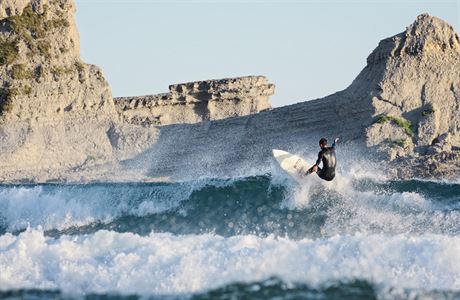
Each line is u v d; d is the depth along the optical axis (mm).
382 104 186875
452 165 157250
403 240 70312
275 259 69312
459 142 175250
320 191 93688
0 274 71688
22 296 67500
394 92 187625
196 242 73938
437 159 161625
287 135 199375
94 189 100438
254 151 196750
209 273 67875
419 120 180125
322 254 69562
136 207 96875
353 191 94250
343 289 64812
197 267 68500
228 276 67625
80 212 98312
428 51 192375
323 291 64562
